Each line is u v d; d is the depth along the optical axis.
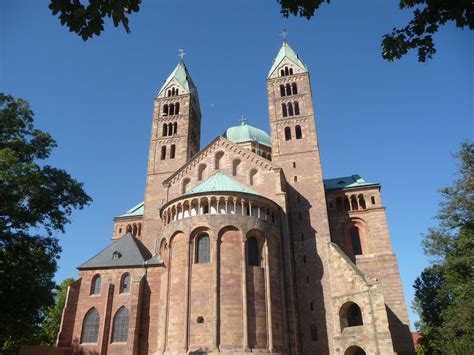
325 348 53.66
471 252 45.44
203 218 50.88
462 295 47.84
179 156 78.62
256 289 48.69
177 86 88.12
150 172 77.62
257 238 52.62
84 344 53.56
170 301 49.25
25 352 50.44
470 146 48.03
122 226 84.06
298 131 74.12
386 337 48.44
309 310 56.69
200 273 48.22
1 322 49.44
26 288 47.16
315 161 69.19
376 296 51.03
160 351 46.97
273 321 48.69
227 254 49.22
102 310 55.22
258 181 63.25
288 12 12.23
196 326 45.59
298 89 77.94
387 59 14.18
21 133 47.16
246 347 44.53
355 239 75.00
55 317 85.69
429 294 84.88
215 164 66.88
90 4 10.68
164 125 83.75
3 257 44.62
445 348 53.38
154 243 69.06
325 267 59.06
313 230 62.81
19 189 42.34
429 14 12.94
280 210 58.97
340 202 77.31
